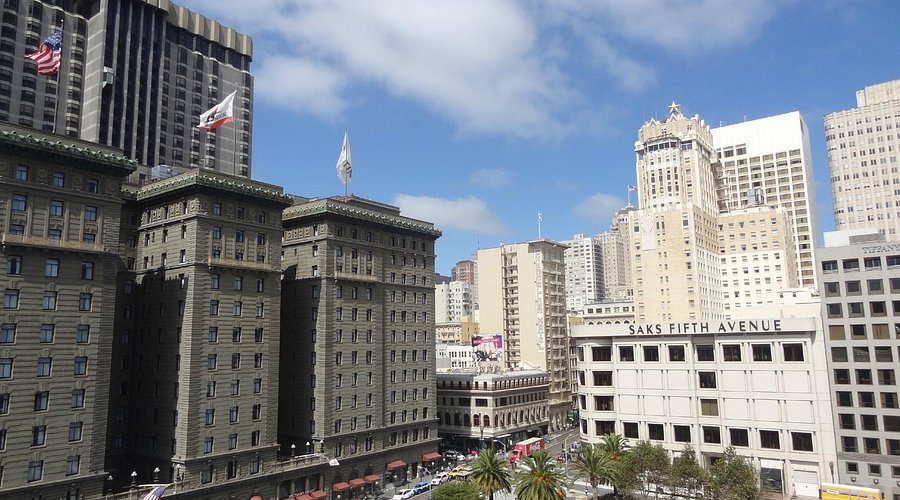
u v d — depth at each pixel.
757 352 103.81
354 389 118.00
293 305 119.12
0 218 72.50
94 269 80.81
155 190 99.50
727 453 83.94
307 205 121.31
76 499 75.81
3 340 71.31
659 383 110.69
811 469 97.69
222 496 91.12
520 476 78.38
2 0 153.88
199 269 93.06
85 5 174.75
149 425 94.38
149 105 180.38
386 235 131.25
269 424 100.75
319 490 107.25
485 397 165.25
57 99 162.75
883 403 95.00
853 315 98.75
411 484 123.69
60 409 75.38
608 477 84.12
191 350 90.56
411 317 135.38
